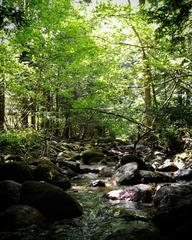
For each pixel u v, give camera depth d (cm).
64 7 1723
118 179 1029
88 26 1670
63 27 1622
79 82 2089
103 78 1773
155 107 1412
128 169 1043
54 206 682
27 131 1423
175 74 1502
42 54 1664
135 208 740
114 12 1522
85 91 2056
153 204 743
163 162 1402
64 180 967
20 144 1347
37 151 1481
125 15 1531
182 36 905
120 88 1769
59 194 698
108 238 489
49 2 1670
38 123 1884
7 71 1449
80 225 640
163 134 1505
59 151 1694
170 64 1452
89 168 1341
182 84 1452
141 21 1523
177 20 806
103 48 1723
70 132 3070
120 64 1798
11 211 632
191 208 601
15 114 1853
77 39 1666
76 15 1725
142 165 1154
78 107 1692
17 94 1734
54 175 967
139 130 1723
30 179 910
